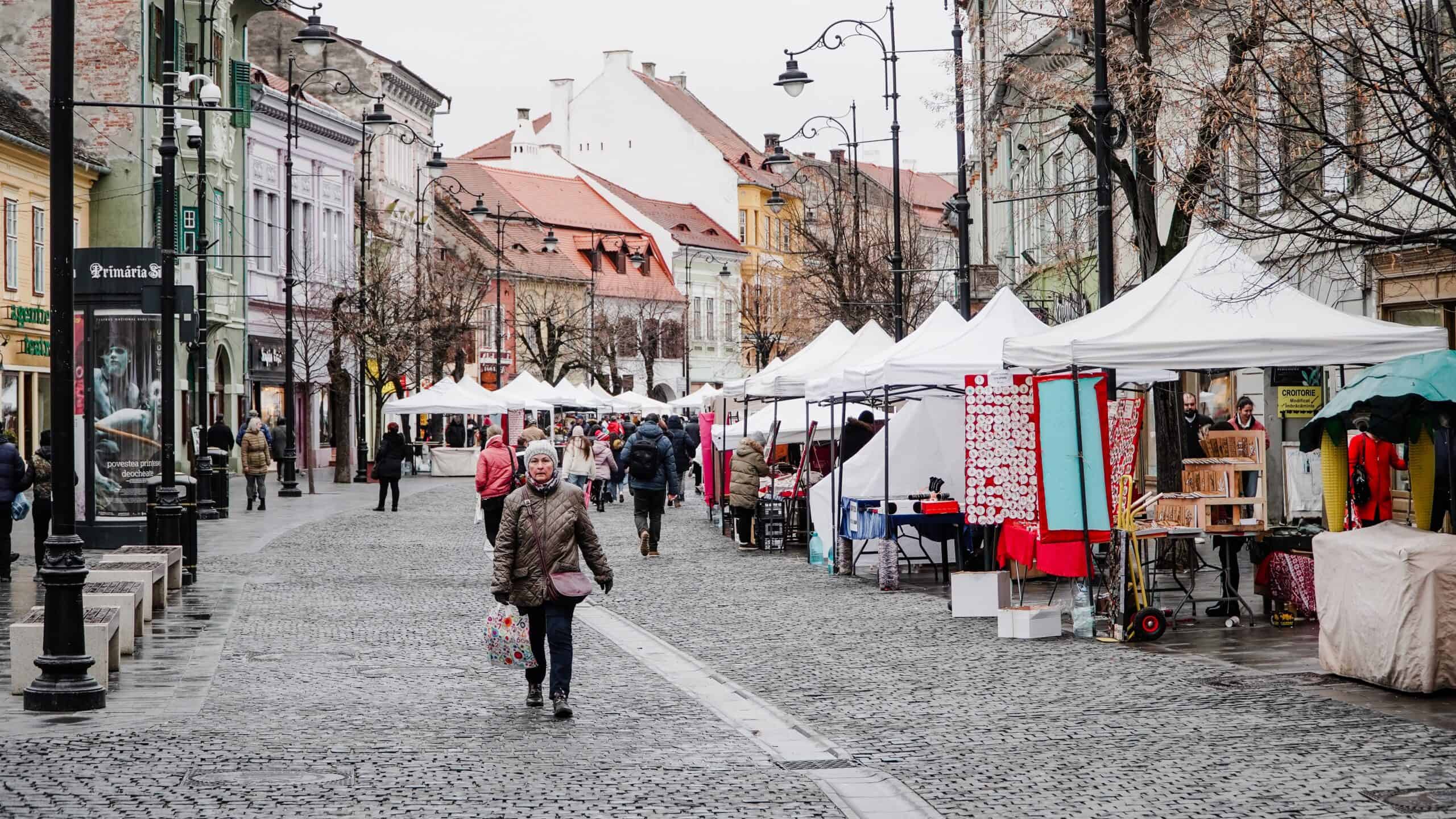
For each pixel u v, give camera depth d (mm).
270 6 56531
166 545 21625
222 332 54594
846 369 23641
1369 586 12727
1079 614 16547
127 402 26266
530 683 12461
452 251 77938
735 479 29578
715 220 116938
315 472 64250
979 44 31078
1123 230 34688
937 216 130375
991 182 54531
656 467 27953
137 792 9297
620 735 11234
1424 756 10125
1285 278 14883
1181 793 9227
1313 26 14484
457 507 42719
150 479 24062
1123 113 20734
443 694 13133
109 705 12477
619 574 24578
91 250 26156
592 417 72938
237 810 8852
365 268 59469
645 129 118125
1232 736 10922
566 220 103500
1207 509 16703
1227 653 14820
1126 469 16391
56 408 12273
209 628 17578
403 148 80125
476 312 81375
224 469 38031
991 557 20578
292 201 59312
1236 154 16641
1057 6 24375
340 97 75312
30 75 47656
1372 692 12602
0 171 40500
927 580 23078
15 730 11344
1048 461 16562
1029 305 41094
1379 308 24297
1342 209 19594
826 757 10430
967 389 17766
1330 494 14555
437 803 9062
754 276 118250
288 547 29234
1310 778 9547
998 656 15188
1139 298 16922
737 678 14062
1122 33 23219
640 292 104875
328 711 12258
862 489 23453
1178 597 19234
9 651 15375
